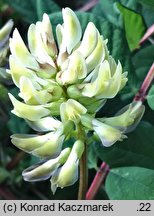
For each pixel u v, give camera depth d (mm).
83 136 70
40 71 66
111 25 84
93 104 68
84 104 68
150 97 80
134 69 84
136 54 92
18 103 66
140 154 80
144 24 91
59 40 70
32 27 68
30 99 65
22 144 68
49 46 67
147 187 78
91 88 65
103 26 84
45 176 70
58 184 68
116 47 84
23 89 65
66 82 66
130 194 78
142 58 92
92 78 67
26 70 66
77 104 66
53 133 68
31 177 70
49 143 68
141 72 91
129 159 80
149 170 78
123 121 69
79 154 69
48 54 67
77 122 67
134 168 79
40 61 67
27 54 67
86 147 71
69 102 66
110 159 80
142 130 79
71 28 67
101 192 91
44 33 67
